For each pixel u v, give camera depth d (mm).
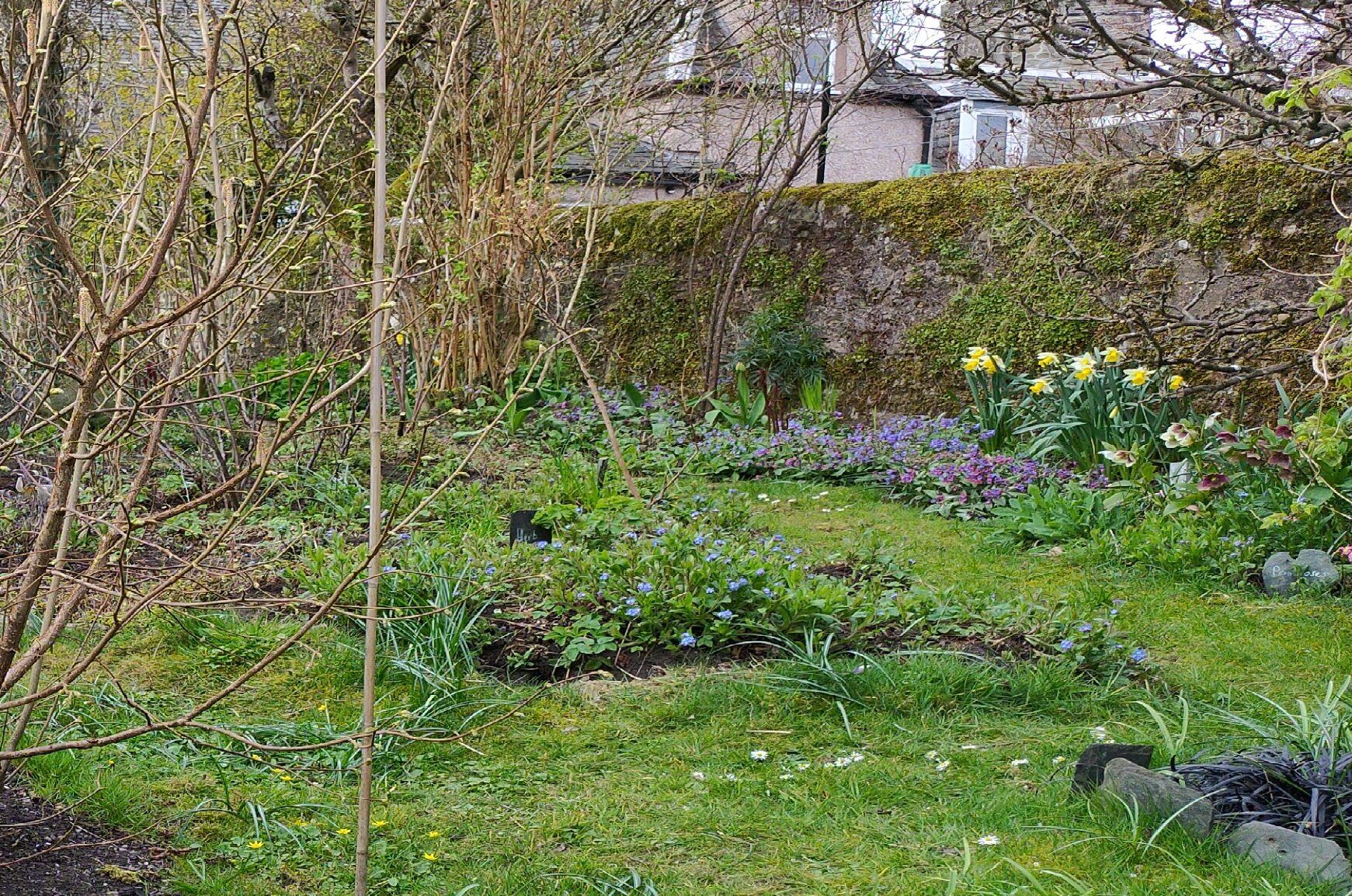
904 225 10203
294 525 6293
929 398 9977
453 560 5391
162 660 4441
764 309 10938
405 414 8047
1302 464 5945
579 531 5949
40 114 7184
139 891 2855
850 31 10328
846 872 3051
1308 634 5016
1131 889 2896
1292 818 3191
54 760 3408
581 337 11531
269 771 3537
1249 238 8523
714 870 3066
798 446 8828
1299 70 5859
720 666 4555
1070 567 6105
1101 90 7871
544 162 9719
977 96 14625
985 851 3137
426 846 3158
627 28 10016
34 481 5020
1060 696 4250
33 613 4699
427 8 8680
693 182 13664
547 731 3961
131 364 3348
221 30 2518
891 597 5012
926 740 3922
